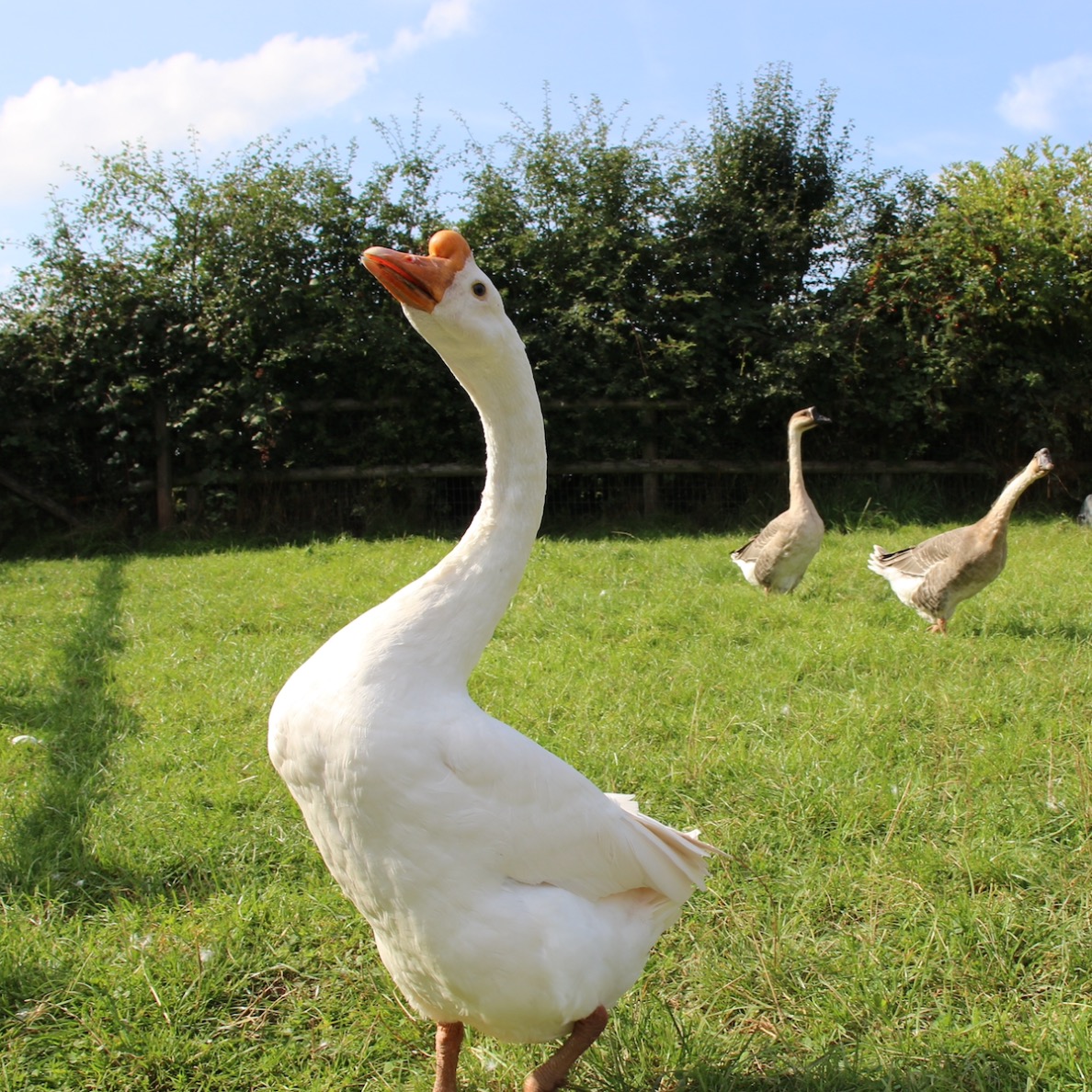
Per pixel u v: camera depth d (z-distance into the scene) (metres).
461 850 1.23
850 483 6.67
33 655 3.27
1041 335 6.84
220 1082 1.49
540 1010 1.29
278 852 1.98
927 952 1.66
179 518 6.65
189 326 6.23
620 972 1.35
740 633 3.29
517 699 2.68
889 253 6.71
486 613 1.31
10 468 6.50
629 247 6.72
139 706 2.73
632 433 6.75
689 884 1.42
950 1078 1.44
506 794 1.24
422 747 1.21
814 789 2.12
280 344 6.39
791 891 1.83
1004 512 3.20
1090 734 2.36
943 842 1.94
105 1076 1.49
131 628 3.54
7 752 2.43
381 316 6.36
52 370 6.35
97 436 6.49
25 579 4.84
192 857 1.96
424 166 6.60
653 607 3.57
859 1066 1.47
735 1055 1.49
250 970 1.67
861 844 1.96
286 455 6.53
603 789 2.18
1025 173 6.84
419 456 6.62
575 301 6.64
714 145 7.14
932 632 3.34
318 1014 1.60
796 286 7.01
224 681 2.91
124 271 6.45
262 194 6.32
